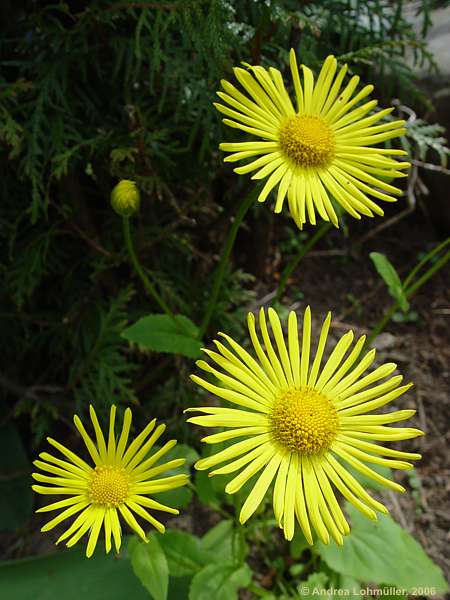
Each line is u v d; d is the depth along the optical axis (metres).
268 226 0.25
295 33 0.18
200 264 0.24
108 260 0.20
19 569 0.17
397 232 0.29
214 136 0.19
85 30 0.17
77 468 0.12
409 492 0.23
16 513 0.21
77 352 0.21
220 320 0.24
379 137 0.14
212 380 0.20
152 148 0.18
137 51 0.16
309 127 0.13
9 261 0.20
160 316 0.17
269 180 0.13
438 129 0.22
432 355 0.26
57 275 0.21
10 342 0.22
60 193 0.19
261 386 0.12
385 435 0.12
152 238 0.20
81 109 0.19
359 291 0.28
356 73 0.21
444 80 0.25
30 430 0.23
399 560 0.17
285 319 0.26
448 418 0.24
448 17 0.27
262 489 0.11
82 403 0.21
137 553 0.14
